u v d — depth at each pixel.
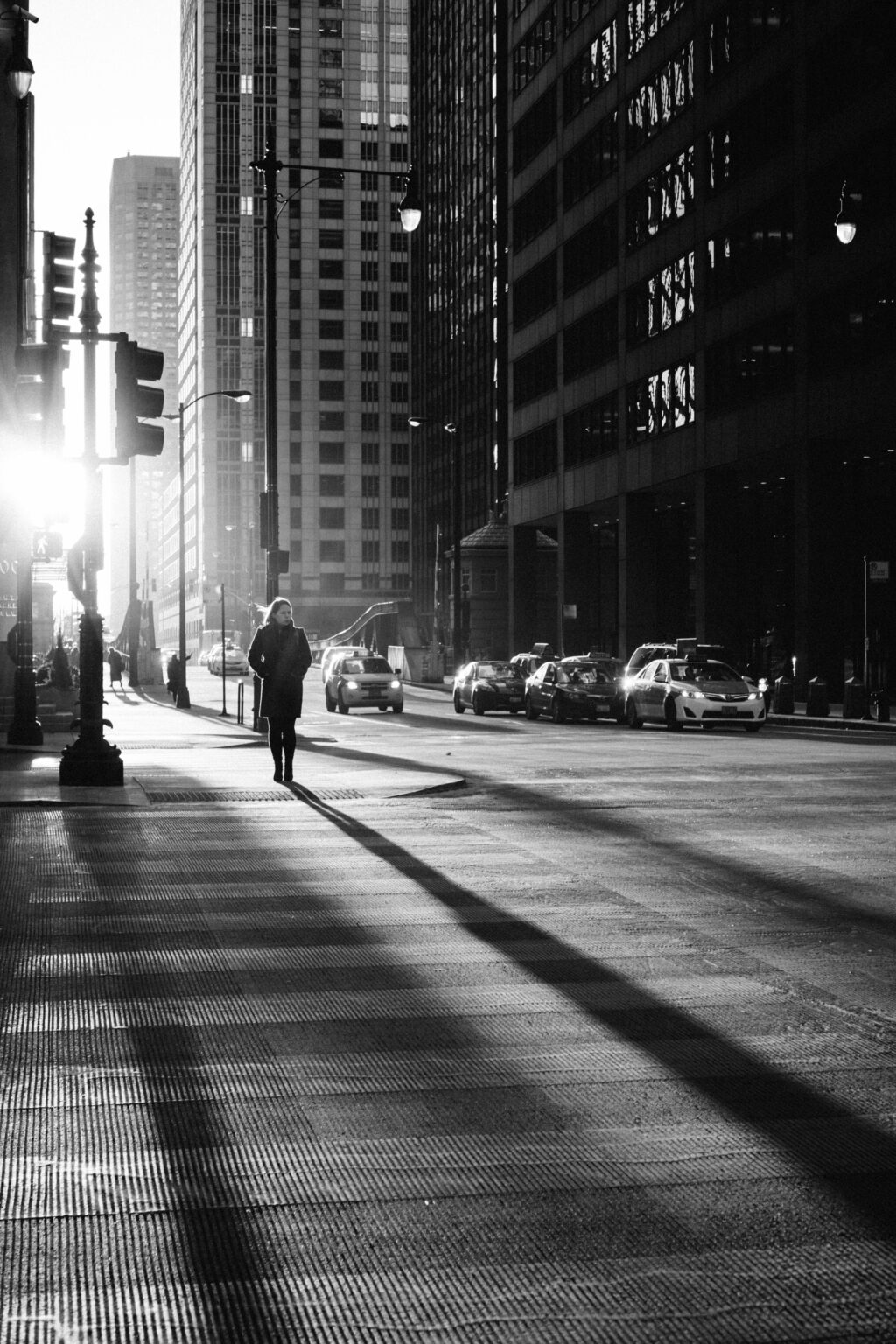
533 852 12.42
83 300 16.84
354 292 183.75
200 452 183.12
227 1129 5.30
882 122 40.06
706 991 7.48
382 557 184.25
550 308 67.62
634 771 20.72
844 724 33.91
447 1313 3.73
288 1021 6.91
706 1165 4.89
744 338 48.34
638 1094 5.73
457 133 133.12
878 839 13.25
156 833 13.64
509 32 73.56
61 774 17.62
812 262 43.84
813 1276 3.96
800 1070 6.06
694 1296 3.83
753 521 51.69
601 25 60.75
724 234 49.75
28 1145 5.12
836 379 42.66
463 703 43.97
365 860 11.98
